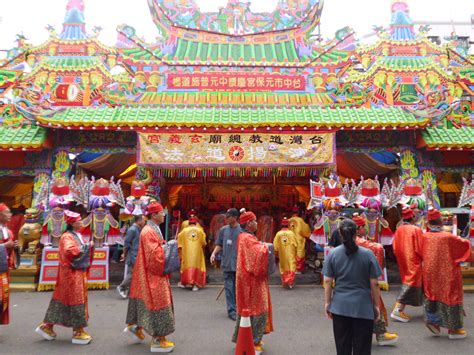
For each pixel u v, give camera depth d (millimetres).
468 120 11188
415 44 13312
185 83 11703
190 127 9930
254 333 4820
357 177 13383
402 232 6488
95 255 8930
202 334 5660
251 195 15250
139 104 11117
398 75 13023
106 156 11758
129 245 7824
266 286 5047
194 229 9172
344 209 9789
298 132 10148
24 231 8820
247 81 11812
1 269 5422
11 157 10500
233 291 6406
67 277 5262
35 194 10305
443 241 5586
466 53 13719
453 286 5469
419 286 6195
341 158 12273
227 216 6535
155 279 4957
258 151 10055
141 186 9383
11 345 5184
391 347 5137
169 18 12172
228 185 15086
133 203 9203
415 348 5098
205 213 14875
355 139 11062
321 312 6980
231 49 12219
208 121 9898
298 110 10617
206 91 11680
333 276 3916
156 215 5184
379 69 13008
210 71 11859
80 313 5195
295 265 9258
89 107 10453
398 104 12852
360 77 13031
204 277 9078
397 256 6551
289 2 12594
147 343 5285
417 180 10438
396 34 13406
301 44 12273
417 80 12992
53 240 8906
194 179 14539
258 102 11508
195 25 12312
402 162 10852
